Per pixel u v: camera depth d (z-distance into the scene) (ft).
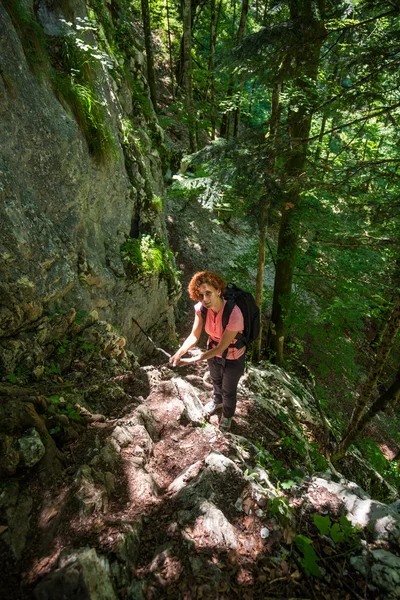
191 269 30.60
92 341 11.89
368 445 23.34
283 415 12.70
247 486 8.04
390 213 12.03
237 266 30.12
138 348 17.98
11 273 9.52
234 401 10.91
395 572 6.72
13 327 9.50
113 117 17.28
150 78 35.63
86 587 5.36
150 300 18.02
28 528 6.45
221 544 6.70
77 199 12.75
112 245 15.78
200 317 9.96
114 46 22.40
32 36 11.81
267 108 49.78
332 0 11.69
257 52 12.26
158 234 19.90
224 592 5.99
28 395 8.54
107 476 7.72
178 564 6.28
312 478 9.68
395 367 31.76
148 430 9.87
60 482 7.32
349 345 23.08
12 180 10.05
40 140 11.10
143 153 21.38
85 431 8.84
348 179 12.39
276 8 13.73
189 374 17.62
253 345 23.26
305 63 12.55
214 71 13.62
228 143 13.10
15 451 7.19
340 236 14.93
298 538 7.04
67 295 11.86
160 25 47.32
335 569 6.86
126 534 6.48
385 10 11.59
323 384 28.27
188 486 7.93
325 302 21.90
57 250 11.34
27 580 5.66
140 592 5.81
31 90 11.06
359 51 11.09
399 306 13.37
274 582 6.35
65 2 14.84
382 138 28.22
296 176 12.66
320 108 12.94
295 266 22.89
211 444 9.70
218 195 12.89
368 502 8.54
